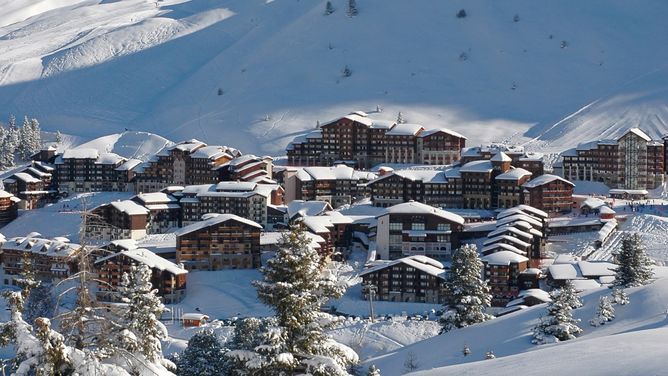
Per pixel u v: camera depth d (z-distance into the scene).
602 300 185.88
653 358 88.75
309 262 72.12
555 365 95.31
